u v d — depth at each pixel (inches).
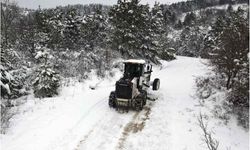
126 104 493.7
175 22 5605.3
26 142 340.2
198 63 1320.1
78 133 386.6
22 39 1023.6
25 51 932.6
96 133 393.7
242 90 488.1
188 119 473.1
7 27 882.1
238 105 522.3
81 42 1226.6
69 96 573.3
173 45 2581.2
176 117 482.9
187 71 1053.8
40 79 573.0
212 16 4726.9
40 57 630.5
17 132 366.6
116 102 497.4
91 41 1216.8
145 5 1243.2
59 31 1098.1
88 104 524.4
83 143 358.3
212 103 546.6
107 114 479.5
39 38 1015.6
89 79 713.0
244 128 457.1
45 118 426.3
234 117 486.0
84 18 1302.9
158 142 376.8
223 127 446.9
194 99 605.6
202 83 682.8
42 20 1159.6
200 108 534.0
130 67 545.6
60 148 337.1
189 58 1728.6
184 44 2662.4
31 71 668.7
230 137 413.7
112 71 833.5
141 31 1158.3
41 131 376.2
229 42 538.9
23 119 415.2
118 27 1059.3
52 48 991.6
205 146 369.1
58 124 407.8
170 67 1226.0
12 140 342.0
